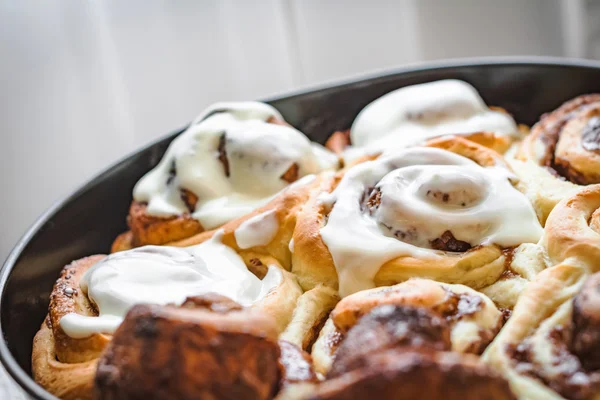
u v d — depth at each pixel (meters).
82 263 0.51
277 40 0.71
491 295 0.45
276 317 0.45
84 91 0.69
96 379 0.39
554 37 0.73
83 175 0.70
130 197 0.55
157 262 0.48
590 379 0.39
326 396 0.37
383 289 0.43
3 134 0.68
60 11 0.67
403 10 0.71
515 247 0.46
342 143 0.57
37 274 0.50
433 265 0.45
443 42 0.72
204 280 0.47
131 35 0.68
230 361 0.38
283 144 0.52
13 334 0.47
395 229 0.46
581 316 0.39
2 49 0.67
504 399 0.37
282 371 0.41
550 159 0.52
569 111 0.54
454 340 0.41
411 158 0.49
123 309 0.46
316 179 0.51
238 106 0.55
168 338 0.38
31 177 0.69
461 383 0.37
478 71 0.58
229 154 0.52
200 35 0.69
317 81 0.73
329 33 0.72
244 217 0.50
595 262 0.43
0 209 0.69
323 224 0.48
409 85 0.59
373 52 0.72
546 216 0.48
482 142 0.52
